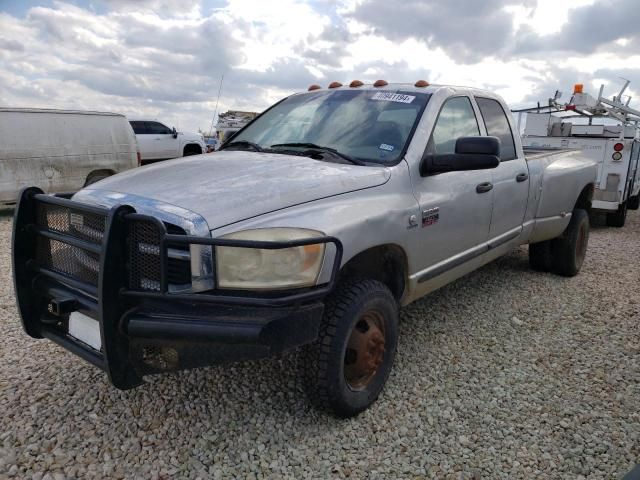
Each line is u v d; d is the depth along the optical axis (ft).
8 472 8.41
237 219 8.41
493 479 8.50
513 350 13.12
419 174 11.44
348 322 9.26
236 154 11.93
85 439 9.30
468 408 10.47
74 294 8.93
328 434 9.55
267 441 9.33
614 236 29.48
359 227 9.41
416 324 14.65
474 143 10.89
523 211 15.88
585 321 15.14
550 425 9.96
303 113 13.47
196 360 7.97
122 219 7.86
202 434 9.48
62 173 35.63
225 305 7.89
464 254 13.19
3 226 30.32
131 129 39.65
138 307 8.03
